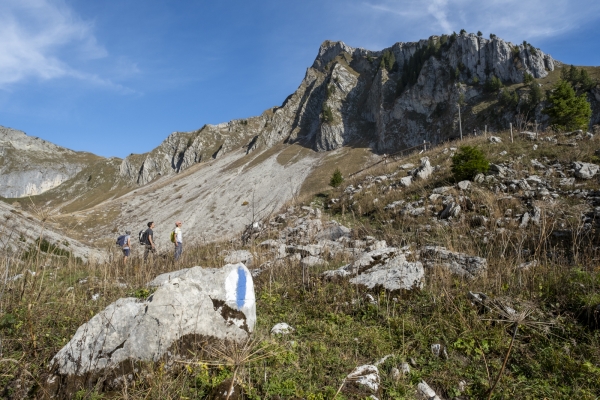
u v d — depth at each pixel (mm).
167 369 3707
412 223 12562
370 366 3984
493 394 3695
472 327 4828
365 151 104438
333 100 131875
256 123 185500
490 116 83375
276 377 3746
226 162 133125
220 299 4316
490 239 9219
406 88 109188
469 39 99750
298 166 102062
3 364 3846
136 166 188250
